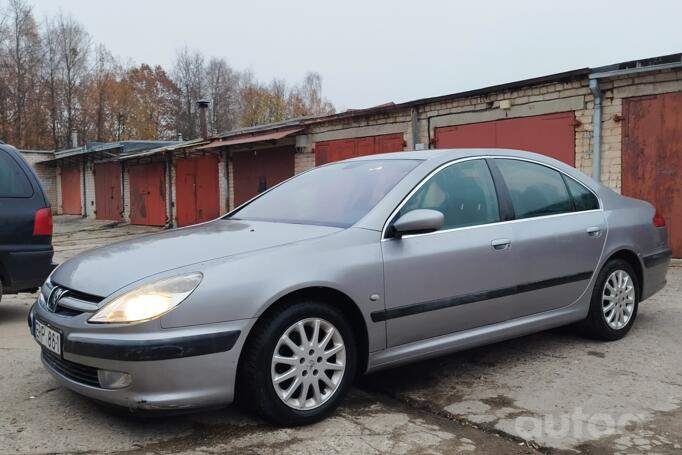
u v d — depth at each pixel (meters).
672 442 2.98
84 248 13.55
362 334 3.36
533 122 10.03
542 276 4.14
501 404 3.49
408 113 12.16
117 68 52.91
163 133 56.72
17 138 44.44
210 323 2.86
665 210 8.53
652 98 8.55
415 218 3.38
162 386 2.78
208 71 59.78
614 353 4.44
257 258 3.07
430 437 3.05
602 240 4.57
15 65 44.88
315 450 2.88
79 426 3.14
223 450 2.87
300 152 14.98
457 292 3.67
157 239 3.63
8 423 3.18
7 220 5.36
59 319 3.04
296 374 3.11
